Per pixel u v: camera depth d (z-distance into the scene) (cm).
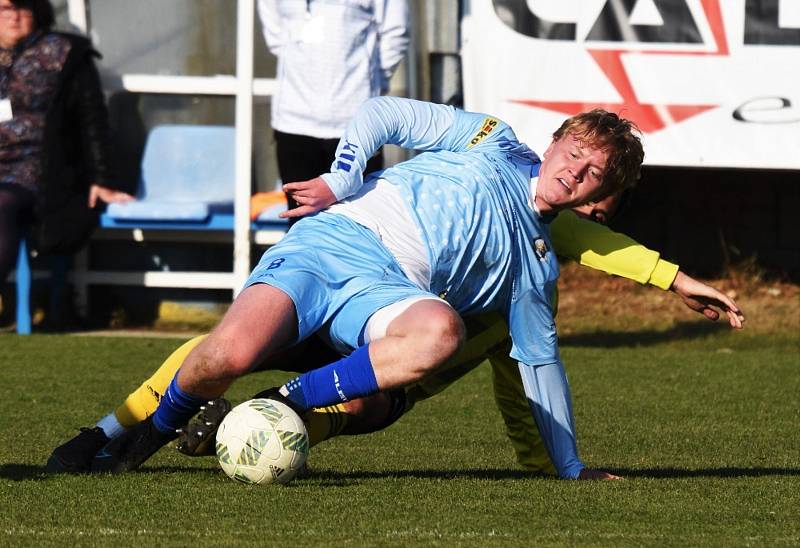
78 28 3388
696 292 1533
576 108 3181
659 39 3177
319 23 2747
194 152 3431
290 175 2811
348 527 1210
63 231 3052
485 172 1511
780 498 1430
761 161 3180
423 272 1458
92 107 3136
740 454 1869
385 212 1478
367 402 1598
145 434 1495
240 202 3294
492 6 3183
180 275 3378
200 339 1541
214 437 1472
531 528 1229
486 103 3197
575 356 2961
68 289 3400
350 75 2755
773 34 3172
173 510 1275
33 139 3042
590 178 1484
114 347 2942
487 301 1516
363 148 1527
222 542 1130
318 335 1545
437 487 1440
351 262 1440
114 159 3247
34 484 1400
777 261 3816
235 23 3419
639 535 1211
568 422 1590
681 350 3116
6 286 3400
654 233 3853
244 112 3322
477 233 1478
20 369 2602
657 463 1781
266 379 2559
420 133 1573
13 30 3070
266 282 1405
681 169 3853
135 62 3428
